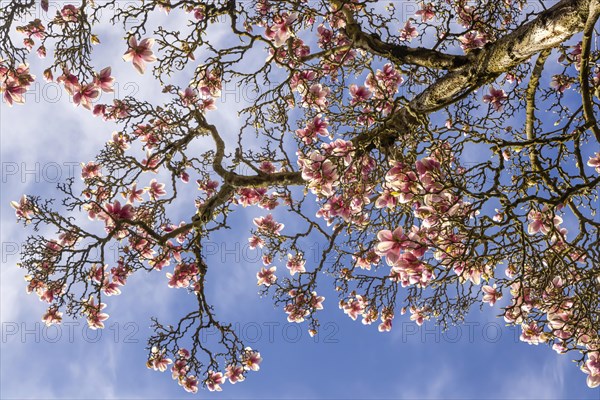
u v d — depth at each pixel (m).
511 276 5.75
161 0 5.79
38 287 6.26
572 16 4.05
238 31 5.88
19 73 5.02
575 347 4.32
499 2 6.05
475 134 4.12
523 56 4.72
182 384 7.06
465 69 5.26
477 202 3.88
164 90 7.18
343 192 5.23
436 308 4.88
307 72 6.97
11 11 4.66
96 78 5.09
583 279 4.15
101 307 6.69
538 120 5.90
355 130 6.15
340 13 6.39
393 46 6.02
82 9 5.07
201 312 7.04
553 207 3.89
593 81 5.71
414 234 3.85
